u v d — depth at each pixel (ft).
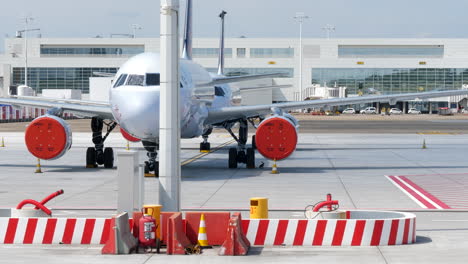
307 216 75.00
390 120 555.69
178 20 74.33
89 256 64.23
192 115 139.03
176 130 74.43
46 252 66.08
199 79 146.10
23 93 598.34
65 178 132.77
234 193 109.50
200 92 143.54
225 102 192.95
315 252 65.67
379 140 278.87
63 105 151.33
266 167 158.30
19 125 417.08
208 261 61.93
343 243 68.90
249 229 69.67
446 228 77.82
